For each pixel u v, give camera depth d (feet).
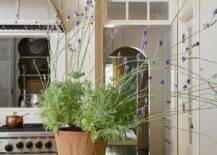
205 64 11.03
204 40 11.07
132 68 4.54
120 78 4.51
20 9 10.67
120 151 22.85
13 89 12.33
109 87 4.48
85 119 4.29
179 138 13.25
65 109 4.55
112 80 4.56
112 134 4.26
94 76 11.93
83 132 4.33
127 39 18.34
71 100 4.56
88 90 4.53
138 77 4.46
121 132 4.27
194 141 11.31
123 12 13.17
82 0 12.21
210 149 11.14
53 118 4.55
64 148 4.43
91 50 11.88
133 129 4.60
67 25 12.05
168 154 14.74
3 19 10.52
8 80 12.35
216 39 11.05
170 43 13.62
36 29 11.73
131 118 4.41
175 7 13.17
